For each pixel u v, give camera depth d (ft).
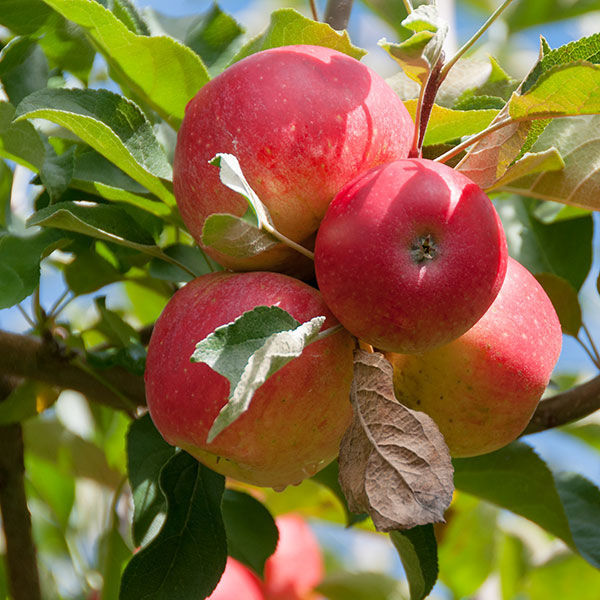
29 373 2.86
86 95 2.62
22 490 3.05
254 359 2.23
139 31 2.82
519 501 2.97
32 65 2.85
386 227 2.29
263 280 2.40
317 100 2.37
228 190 2.40
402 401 2.48
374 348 2.46
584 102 2.42
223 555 2.56
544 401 2.92
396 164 2.33
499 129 2.48
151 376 2.43
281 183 2.37
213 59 2.91
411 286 2.28
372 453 2.35
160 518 2.61
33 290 2.66
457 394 2.46
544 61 2.53
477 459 2.93
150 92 2.71
